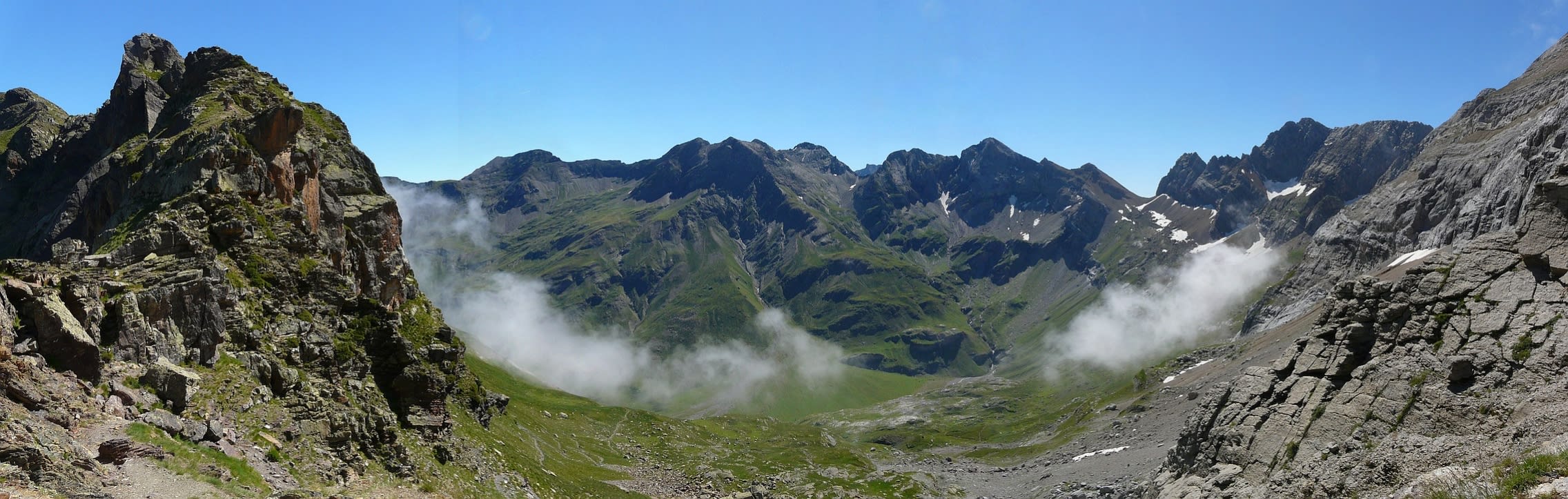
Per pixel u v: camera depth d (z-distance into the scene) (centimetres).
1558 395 4753
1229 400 7094
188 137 8344
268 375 5691
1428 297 6084
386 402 6956
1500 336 5453
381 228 10238
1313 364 6544
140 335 5003
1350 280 6800
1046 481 16188
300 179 8581
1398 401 5638
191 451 4338
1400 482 4844
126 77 13862
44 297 4569
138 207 7669
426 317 10569
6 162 14688
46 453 3497
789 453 18675
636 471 12850
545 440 12294
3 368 3959
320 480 5094
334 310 7175
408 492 5709
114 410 4366
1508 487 3472
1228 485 6338
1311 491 5416
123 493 3641
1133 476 13800
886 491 14712
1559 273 5538
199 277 5616
